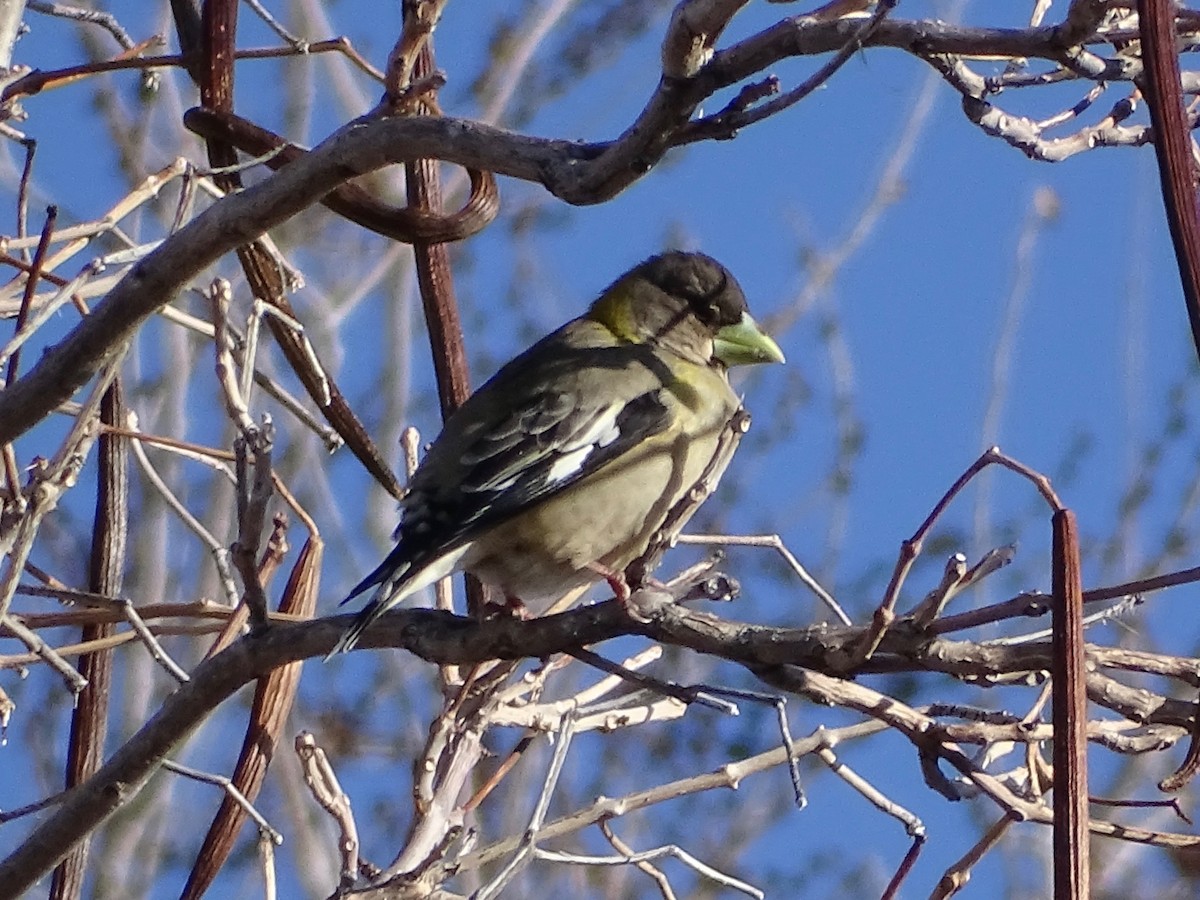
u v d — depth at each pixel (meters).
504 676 9.16
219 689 8.59
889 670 7.44
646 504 10.74
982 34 7.11
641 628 7.95
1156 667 7.07
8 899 8.98
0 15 9.84
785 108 7.30
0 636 10.05
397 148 8.30
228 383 8.04
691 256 12.34
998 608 7.11
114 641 9.88
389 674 18.39
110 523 10.38
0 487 9.30
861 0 7.98
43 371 8.91
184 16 11.23
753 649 7.57
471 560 10.51
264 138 10.81
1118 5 6.75
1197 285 5.14
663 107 7.42
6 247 9.63
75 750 10.18
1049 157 7.72
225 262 17.55
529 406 10.59
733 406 11.27
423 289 11.43
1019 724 7.47
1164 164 5.25
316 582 9.88
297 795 16.77
